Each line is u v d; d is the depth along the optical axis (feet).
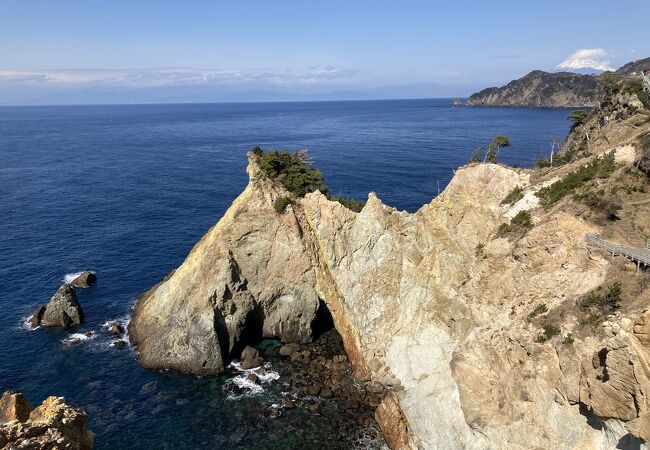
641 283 103.81
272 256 198.18
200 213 349.20
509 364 119.65
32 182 453.99
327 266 194.49
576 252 120.26
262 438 147.13
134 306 219.20
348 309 184.65
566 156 188.24
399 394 152.05
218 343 182.70
